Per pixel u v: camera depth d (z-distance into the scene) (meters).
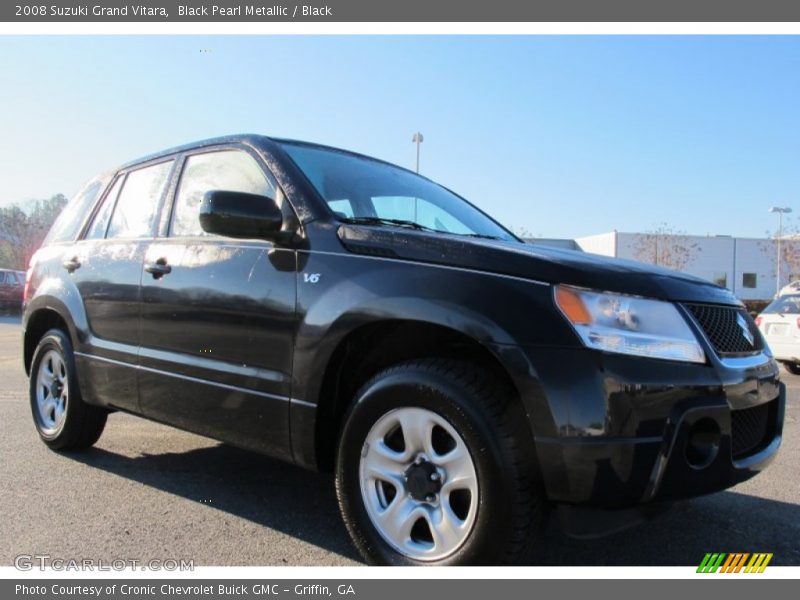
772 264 48.62
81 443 4.25
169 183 3.75
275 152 3.24
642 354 2.26
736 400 2.43
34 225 51.34
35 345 4.68
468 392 2.28
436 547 2.36
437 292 2.41
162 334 3.38
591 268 2.38
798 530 3.20
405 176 3.94
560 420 2.15
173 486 3.68
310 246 2.83
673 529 3.19
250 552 2.81
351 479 2.59
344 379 2.79
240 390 2.95
